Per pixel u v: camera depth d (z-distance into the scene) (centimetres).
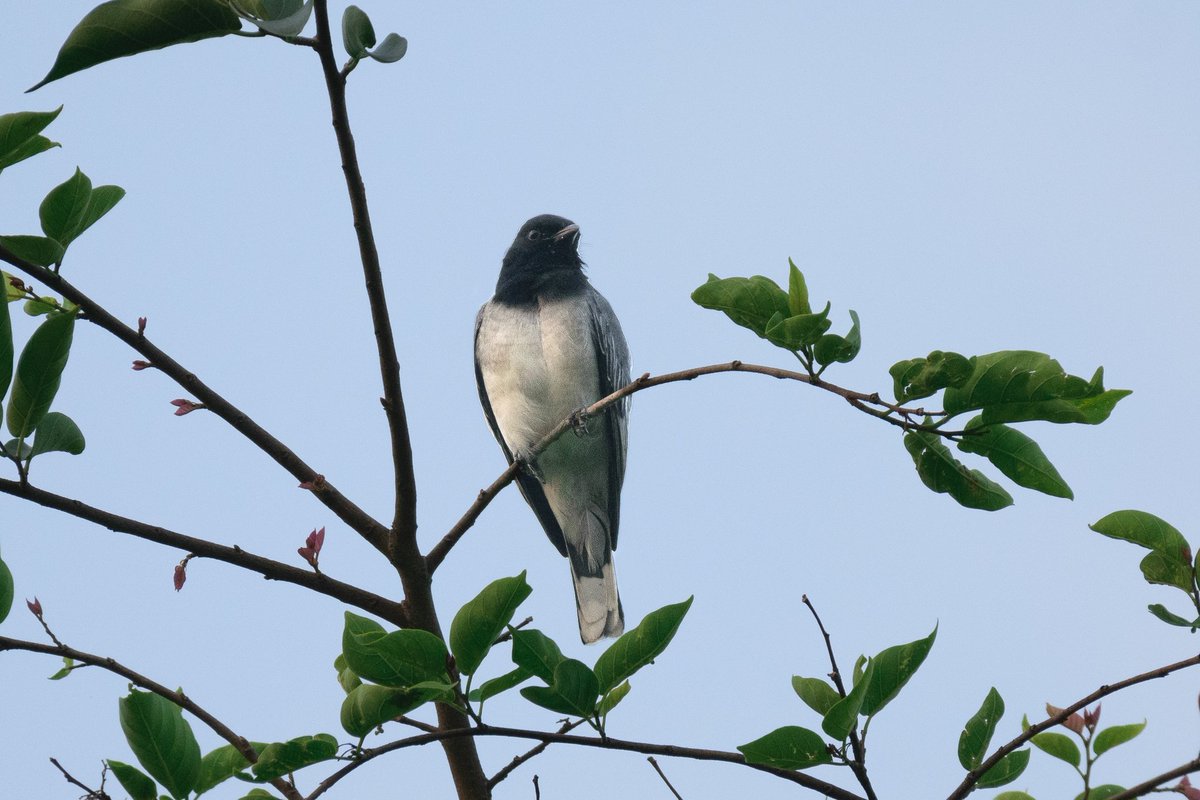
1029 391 709
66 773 728
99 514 779
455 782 829
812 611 738
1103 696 658
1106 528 701
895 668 686
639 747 693
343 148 752
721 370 788
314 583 852
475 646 673
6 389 717
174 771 734
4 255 761
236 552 824
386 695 670
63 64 607
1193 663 643
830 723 662
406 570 874
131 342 830
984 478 779
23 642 753
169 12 610
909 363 710
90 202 779
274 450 877
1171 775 595
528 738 683
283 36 616
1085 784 653
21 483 755
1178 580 692
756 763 683
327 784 667
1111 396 721
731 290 744
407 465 855
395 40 711
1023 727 752
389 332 827
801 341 725
